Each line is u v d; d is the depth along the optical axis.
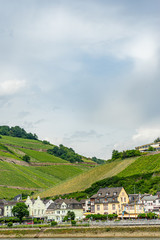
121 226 124.25
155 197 168.88
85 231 130.25
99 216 154.75
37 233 141.25
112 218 151.12
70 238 128.62
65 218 169.25
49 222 164.25
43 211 199.50
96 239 120.12
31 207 197.38
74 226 135.75
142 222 120.94
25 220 175.12
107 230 125.38
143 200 168.75
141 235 117.56
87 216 158.25
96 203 172.38
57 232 136.88
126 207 166.12
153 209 162.88
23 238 141.25
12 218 184.88
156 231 115.88
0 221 181.75
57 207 190.12
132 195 183.12
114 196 168.88
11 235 145.50
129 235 119.88
